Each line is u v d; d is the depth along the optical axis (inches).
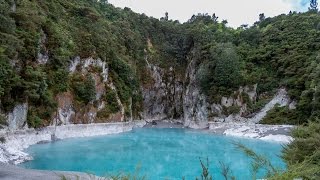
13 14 1771.7
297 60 3070.9
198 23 4210.1
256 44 3604.8
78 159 1342.3
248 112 3169.3
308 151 671.8
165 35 4030.5
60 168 1162.6
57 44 2103.8
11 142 1477.6
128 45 3449.8
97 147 1699.1
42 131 1803.6
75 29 2495.1
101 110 2508.6
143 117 3560.5
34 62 1866.4
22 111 1663.4
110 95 2618.1
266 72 3253.0
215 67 3329.2
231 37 3818.9
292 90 2972.4
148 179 1019.3
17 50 1679.4
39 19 1955.0
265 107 3075.8
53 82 2052.2
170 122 3651.6
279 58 3208.7
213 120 3253.0
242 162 1403.8
